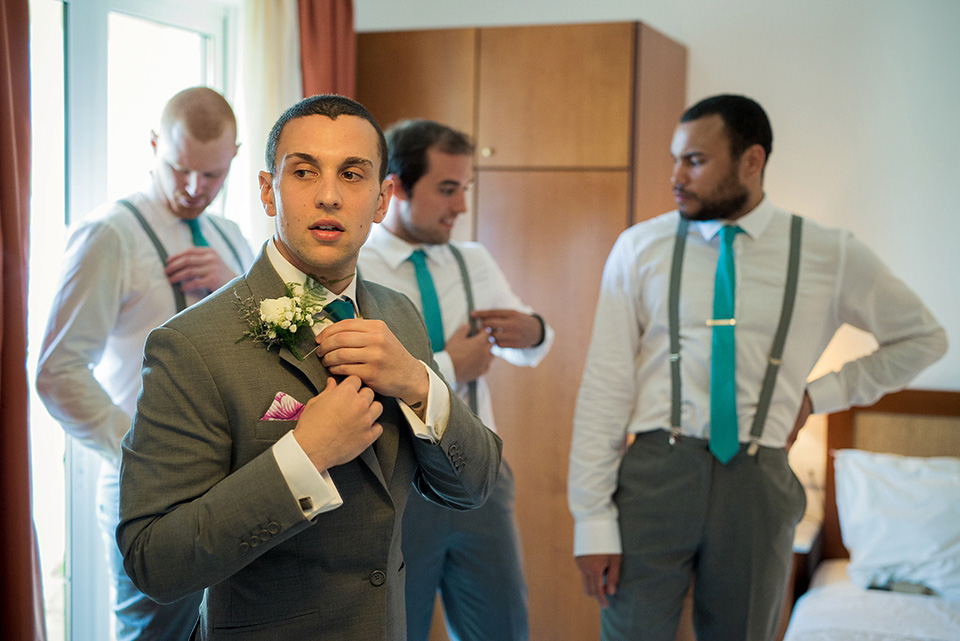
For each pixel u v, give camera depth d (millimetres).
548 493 3303
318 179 1163
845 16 3473
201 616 1258
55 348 1912
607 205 3223
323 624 1193
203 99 2016
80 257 1939
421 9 3920
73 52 2494
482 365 2193
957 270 3406
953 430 3367
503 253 3332
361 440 1127
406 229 2225
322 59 3152
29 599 1934
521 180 3301
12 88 1960
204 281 2082
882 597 3035
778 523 2078
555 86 3254
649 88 3285
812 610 2947
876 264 2174
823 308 2158
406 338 1389
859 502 3285
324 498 1093
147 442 1118
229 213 3014
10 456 1913
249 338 1175
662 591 2156
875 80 3455
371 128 1202
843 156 3506
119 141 2715
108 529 2023
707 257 2191
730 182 2100
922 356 2227
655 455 2152
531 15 3812
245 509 1065
